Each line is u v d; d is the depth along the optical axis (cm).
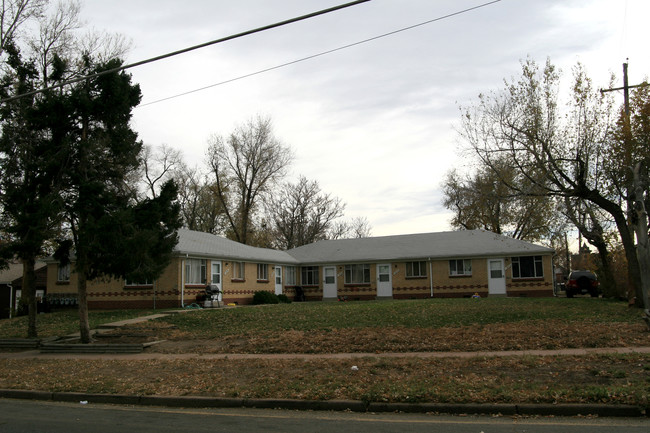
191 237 3450
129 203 1964
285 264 4172
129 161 1956
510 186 2377
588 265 4816
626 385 927
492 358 1219
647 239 1533
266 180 5316
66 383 1208
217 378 1173
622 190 2322
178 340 1838
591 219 2756
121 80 1902
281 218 6141
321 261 4241
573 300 2680
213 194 5456
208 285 3109
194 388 1093
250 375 1188
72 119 1892
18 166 1844
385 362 1227
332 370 1184
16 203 1806
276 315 2327
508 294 3694
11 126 1870
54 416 941
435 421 839
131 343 1770
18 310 3112
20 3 2433
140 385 1147
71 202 1886
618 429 756
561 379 995
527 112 2291
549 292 3606
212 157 5278
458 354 1330
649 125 2150
